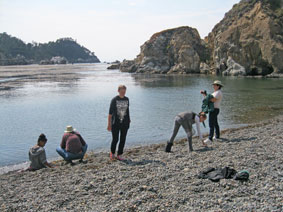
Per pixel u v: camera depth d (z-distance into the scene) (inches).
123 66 3973.9
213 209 204.4
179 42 3235.7
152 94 1327.5
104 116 825.5
